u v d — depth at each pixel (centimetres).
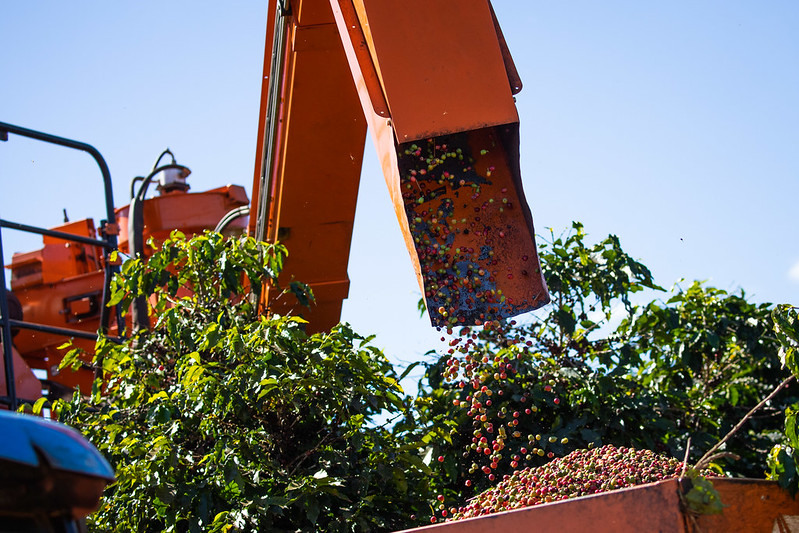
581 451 417
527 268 473
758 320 764
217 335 569
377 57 422
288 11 599
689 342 754
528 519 293
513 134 461
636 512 285
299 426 585
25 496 193
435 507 543
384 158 441
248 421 563
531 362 625
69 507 199
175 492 496
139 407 595
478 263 475
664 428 635
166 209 901
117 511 529
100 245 730
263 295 719
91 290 884
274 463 529
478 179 488
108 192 748
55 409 605
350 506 514
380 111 429
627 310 700
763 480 314
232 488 509
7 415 194
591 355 699
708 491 285
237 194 928
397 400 569
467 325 468
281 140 648
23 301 895
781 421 800
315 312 721
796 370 420
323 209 670
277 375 542
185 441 554
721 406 788
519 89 437
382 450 543
